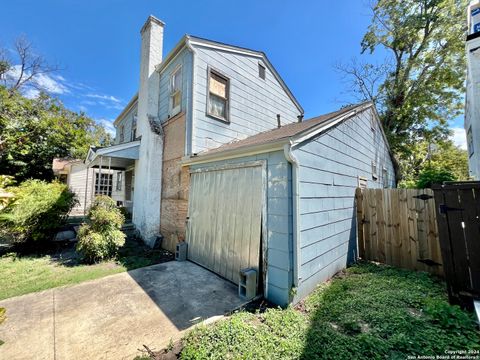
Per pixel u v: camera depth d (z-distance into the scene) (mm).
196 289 3527
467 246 2738
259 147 3402
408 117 12641
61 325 2537
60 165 12906
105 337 2332
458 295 2764
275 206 3244
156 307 2953
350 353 2008
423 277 3867
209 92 6121
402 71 12609
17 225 5324
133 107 10523
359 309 2771
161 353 2119
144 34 8062
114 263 4867
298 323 2510
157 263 4914
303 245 3219
